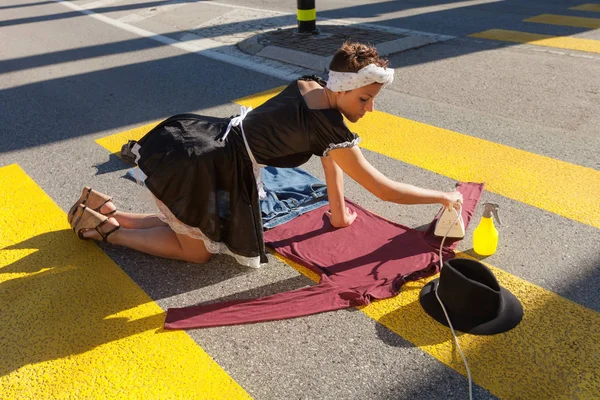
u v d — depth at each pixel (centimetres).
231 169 293
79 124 555
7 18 1155
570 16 898
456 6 1019
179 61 754
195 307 292
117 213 350
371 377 248
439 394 238
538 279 301
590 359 249
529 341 260
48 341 276
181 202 289
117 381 251
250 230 301
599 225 347
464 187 390
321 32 827
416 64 684
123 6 1195
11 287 316
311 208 376
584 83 593
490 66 662
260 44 775
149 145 296
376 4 1073
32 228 373
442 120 516
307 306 289
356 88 271
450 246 329
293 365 256
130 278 321
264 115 293
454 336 262
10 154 493
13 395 247
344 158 288
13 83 700
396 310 285
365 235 344
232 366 257
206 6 1128
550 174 409
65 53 832
